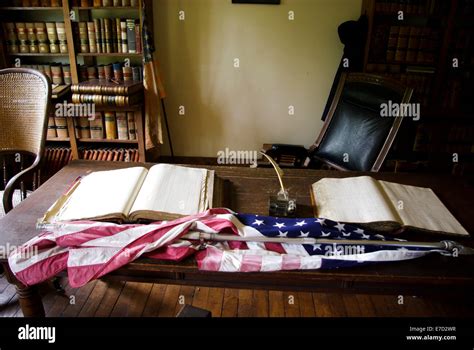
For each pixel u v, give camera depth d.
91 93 2.76
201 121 3.59
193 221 1.11
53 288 1.90
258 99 3.48
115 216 1.16
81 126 3.03
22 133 1.83
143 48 2.83
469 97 3.03
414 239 1.18
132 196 1.27
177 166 1.51
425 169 3.22
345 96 2.17
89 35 2.88
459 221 1.30
